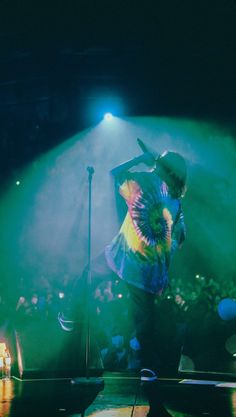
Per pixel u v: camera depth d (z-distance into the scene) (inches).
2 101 878.4
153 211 353.4
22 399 283.1
